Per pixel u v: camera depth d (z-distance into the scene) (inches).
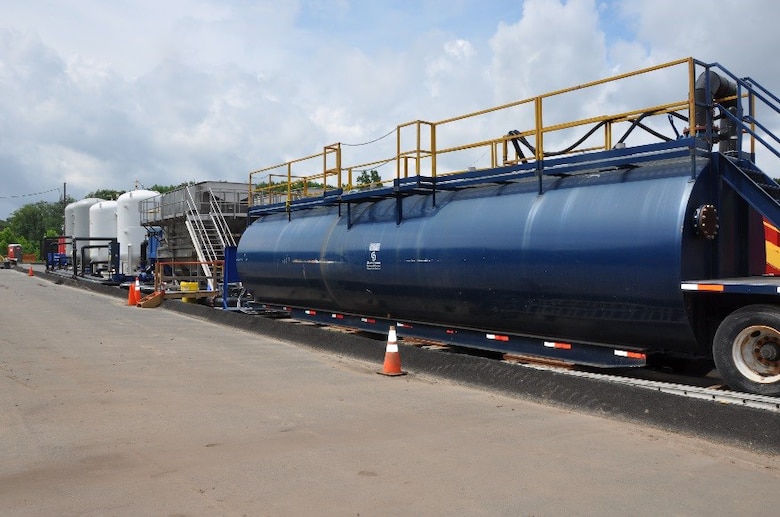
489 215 410.3
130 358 463.2
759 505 194.4
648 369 390.0
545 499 198.5
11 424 283.0
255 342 555.2
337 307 575.5
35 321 689.6
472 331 451.8
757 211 330.3
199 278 880.3
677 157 330.6
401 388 367.9
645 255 319.9
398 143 492.4
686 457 242.4
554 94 391.2
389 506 192.7
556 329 383.2
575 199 364.2
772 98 378.6
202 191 1055.0
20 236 4778.5
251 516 185.2
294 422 290.2
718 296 322.0
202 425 284.2
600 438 267.4
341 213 566.3
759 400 272.4
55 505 192.4
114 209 1604.3
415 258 455.5
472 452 246.8
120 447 251.1
